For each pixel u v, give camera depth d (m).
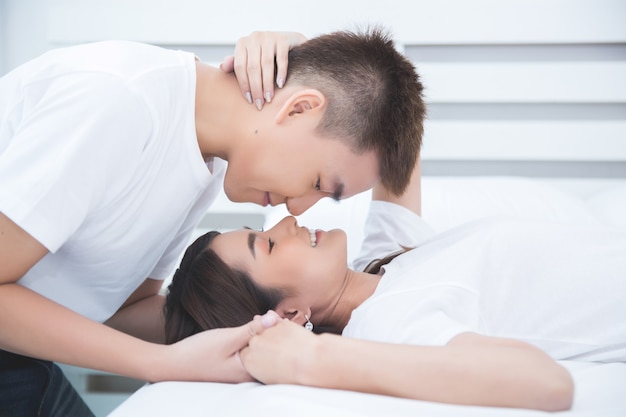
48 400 1.28
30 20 2.10
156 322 1.42
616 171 2.12
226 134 1.11
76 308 1.24
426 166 2.17
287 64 1.13
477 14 2.04
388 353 0.88
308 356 0.91
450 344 0.91
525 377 0.82
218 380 1.00
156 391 0.95
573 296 1.14
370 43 1.15
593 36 2.02
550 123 2.09
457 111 2.12
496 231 1.18
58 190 0.92
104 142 0.96
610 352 1.11
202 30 2.09
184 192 1.14
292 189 1.12
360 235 1.70
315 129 1.08
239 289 1.17
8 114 1.07
